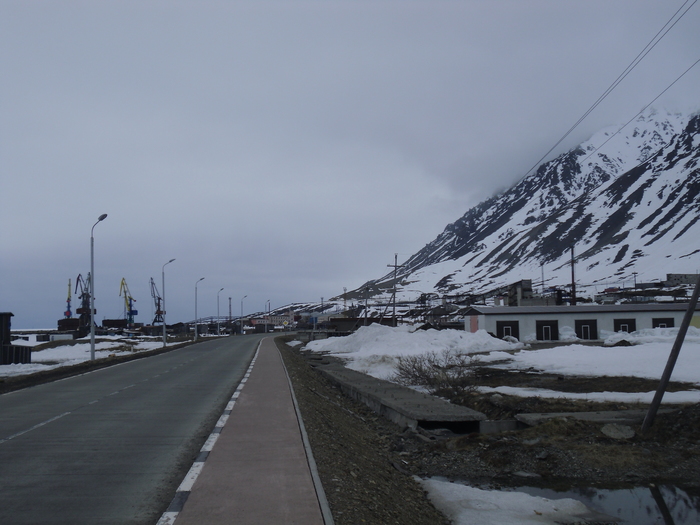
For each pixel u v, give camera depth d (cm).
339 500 651
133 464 815
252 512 587
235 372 2597
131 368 3003
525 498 941
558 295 7388
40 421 1216
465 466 1152
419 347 4006
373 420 1734
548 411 1506
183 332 14775
